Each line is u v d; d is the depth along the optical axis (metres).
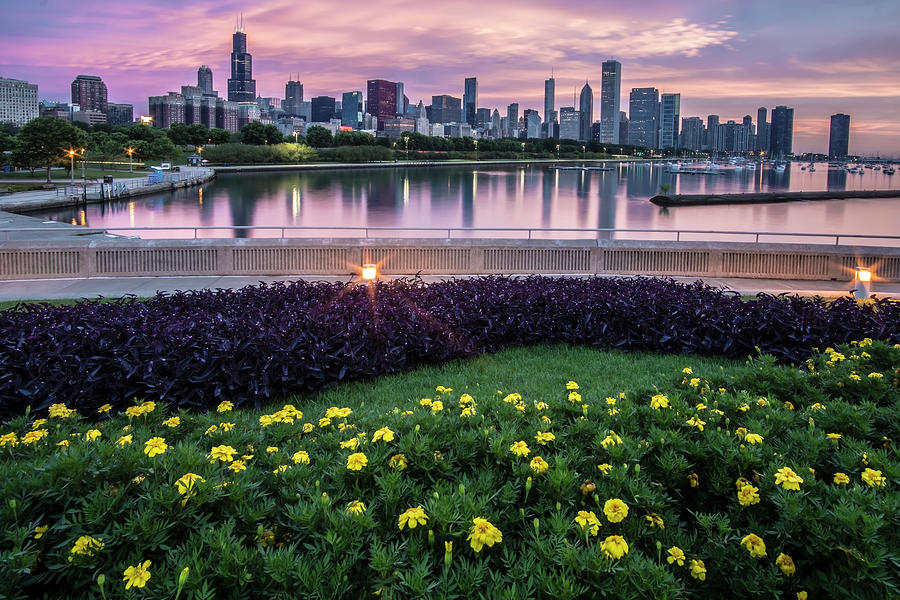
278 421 4.55
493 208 76.62
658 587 2.60
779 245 15.02
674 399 4.63
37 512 3.04
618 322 9.38
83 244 14.45
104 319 7.76
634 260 15.35
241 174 133.38
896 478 3.57
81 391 6.20
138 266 14.69
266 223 56.19
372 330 8.01
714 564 3.04
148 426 4.80
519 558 2.89
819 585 2.98
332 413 4.43
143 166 124.12
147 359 6.56
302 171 152.62
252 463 3.71
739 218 72.75
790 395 5.47
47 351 6.55
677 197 88.81
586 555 2.69
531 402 5.21
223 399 6.64
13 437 3.94
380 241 15.11
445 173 164.12
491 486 3.33
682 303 9.61
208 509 3.14
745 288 13.77
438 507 2.92
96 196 65.12
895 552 2.92
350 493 3.34
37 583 2.83
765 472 3.58
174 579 2.60
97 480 3.22
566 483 3.25
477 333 9.12
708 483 3.71
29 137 74.00
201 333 7.14
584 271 15.39
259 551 2.78
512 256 15.33
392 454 3.71
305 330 7.73
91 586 2.66
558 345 9.36
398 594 2.62
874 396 5.38
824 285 14.31
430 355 8.41
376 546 2.77
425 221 60.91
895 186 167.50
